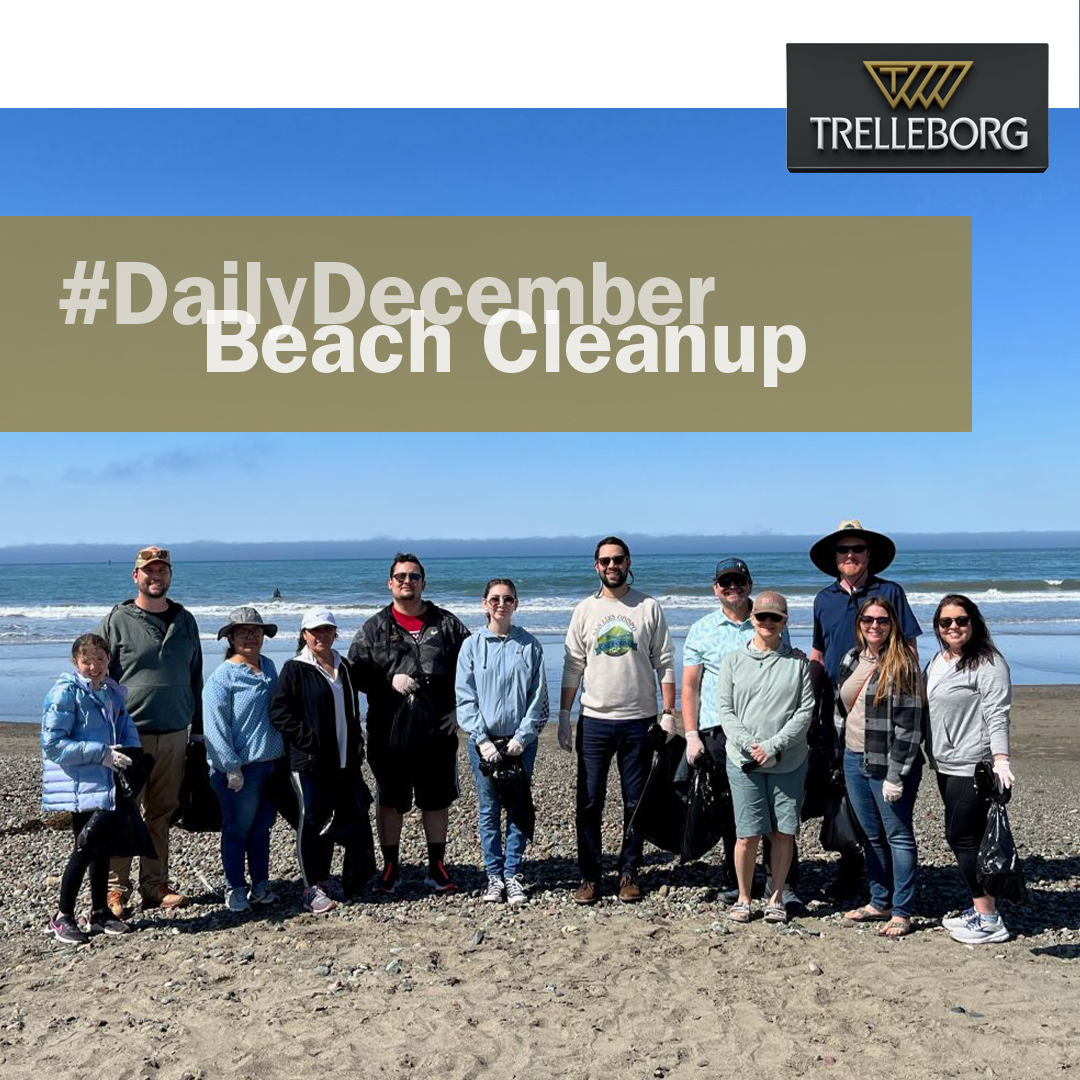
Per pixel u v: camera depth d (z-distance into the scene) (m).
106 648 5.81
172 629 6.25
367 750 6.63
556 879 6.93
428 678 6.50
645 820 6.34
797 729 5.59
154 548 6.19
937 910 6.08
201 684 6.55
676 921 5.95
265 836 6.39
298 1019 4.59
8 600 54.97
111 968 5.32
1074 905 6.15
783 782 5.73
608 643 6.31
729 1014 4.58
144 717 6.16
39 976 5.21
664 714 6.41
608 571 6.36
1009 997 4.67
